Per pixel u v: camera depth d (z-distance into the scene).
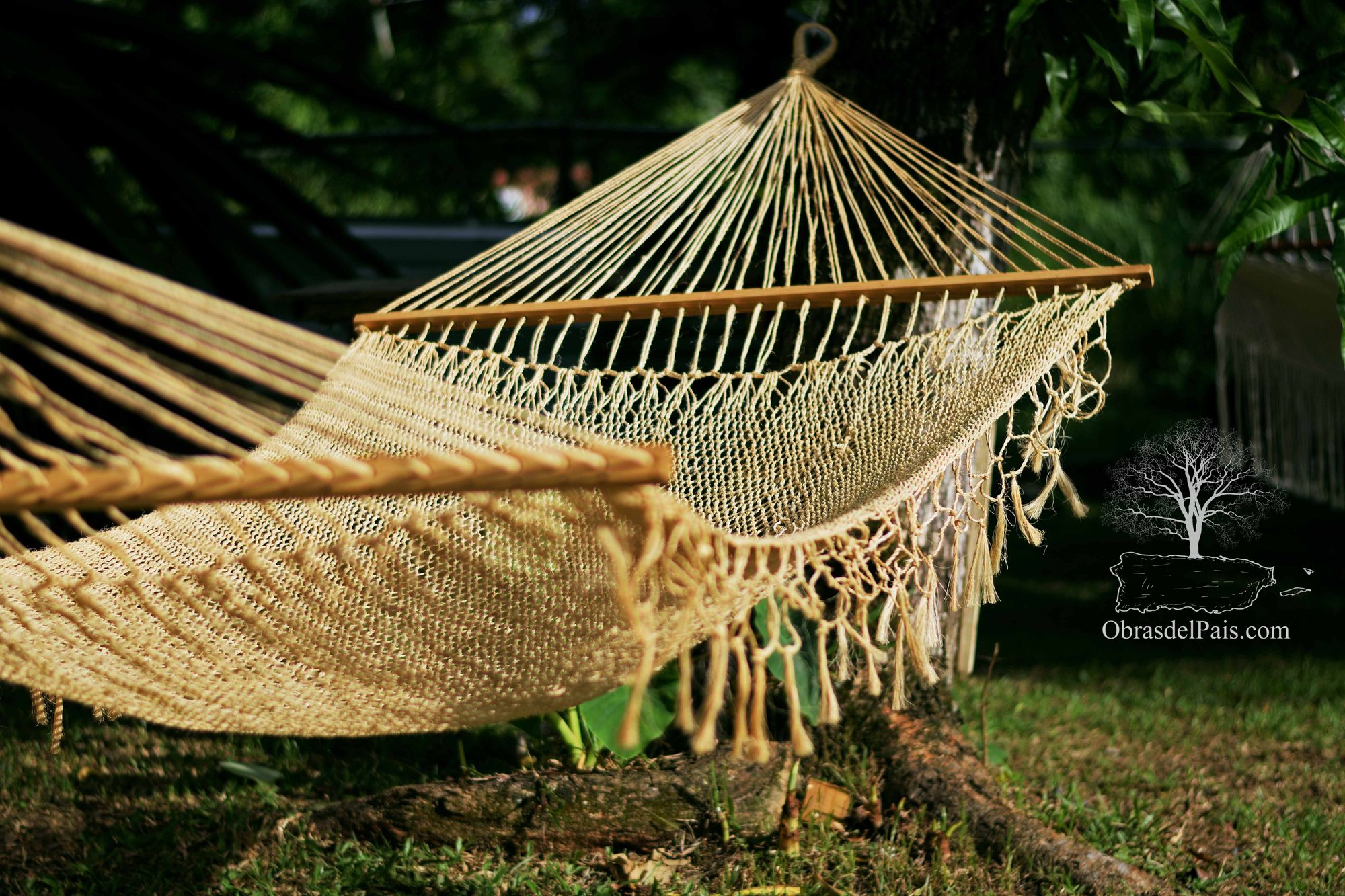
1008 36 3.05
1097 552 7.87
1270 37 4.36
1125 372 12.91
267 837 2.93
